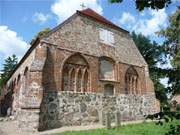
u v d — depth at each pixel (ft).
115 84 75.77
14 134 47.14
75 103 62.95
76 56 67.00
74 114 61.93
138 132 46.55
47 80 58.34
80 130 50.67
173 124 11.78
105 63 75.10
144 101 84.43
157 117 11.78
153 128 51.55
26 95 52.90
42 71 55.67
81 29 70.95
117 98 75.10
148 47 115.65
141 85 85.81
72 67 65.41
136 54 88.53
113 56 77.97
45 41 60.29
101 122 65.82
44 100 56.59
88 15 74.69
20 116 51.55
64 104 60.49
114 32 82.69
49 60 60.03
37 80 54.44
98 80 70.85
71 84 64.28
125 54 83.30
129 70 82.84
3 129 54.03
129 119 76.64
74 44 67.05
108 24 80.84
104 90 72.08
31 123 51.06
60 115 58.90
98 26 77.10
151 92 85.46
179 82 12.63
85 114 64.44
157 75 13.57
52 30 62.85
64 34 65.46
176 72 12.81
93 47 72.43
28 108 51.78
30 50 69.51
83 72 67.77
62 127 57.72
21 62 86.94
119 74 78.13
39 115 52.49
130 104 78.79
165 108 11.73
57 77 60.64
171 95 12.63
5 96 117.60
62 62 62.64
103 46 76.02
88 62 69.41
